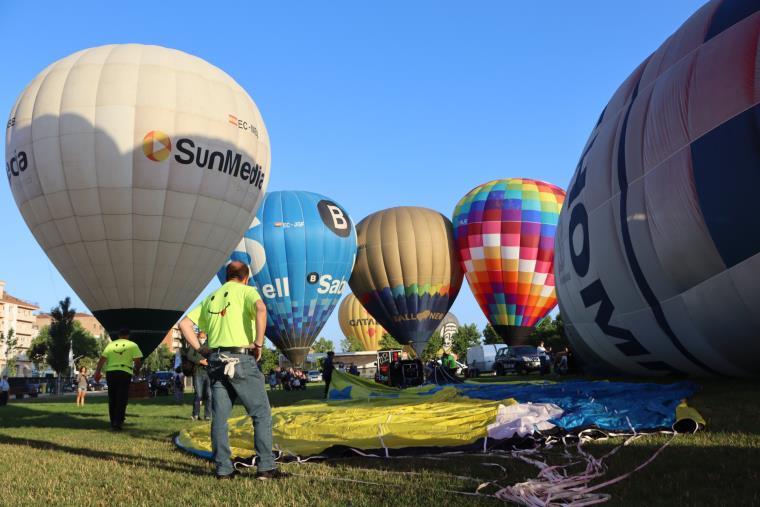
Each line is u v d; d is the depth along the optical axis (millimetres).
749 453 4305
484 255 28156
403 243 30641
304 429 6039
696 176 8805
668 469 3955
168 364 94625
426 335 30984
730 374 9664
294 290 27172
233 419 7113
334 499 3535
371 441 5160
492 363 35594
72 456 5438
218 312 4367
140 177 16078
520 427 5176
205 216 16969
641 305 10281
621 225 10320
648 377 12148
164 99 16453
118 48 17266
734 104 8500
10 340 87125
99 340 89750
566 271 12781
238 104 17812
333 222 27938
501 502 3344
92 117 16016
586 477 3832
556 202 28484
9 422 10031
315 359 59656
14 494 3895
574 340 13852
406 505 3340
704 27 9719
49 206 16281
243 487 3918
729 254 8461
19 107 16672
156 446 6156
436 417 6113
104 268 16500
